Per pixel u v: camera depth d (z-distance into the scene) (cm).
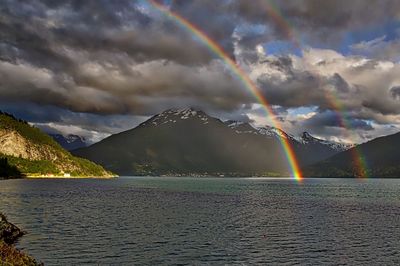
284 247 5831
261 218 9206
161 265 4734
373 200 15575
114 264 4750
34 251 5331
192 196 17450
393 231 7406
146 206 12025
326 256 5303
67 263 4756
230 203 13600
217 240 6303
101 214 9606
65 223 7925
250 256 5247
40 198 14238
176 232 7025
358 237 6712
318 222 8606
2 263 3462
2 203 11931
